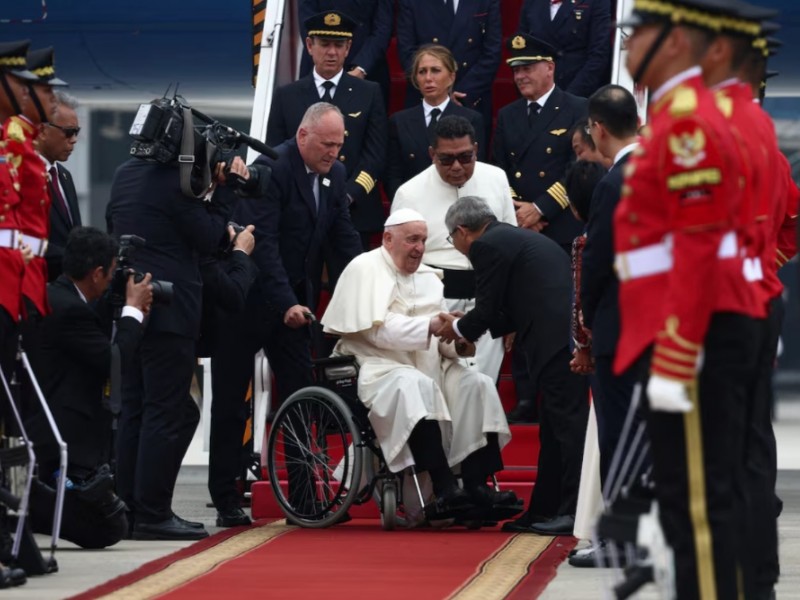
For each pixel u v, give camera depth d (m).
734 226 16.22
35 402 28.52
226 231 32.59
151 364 31.34
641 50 16.88
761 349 17.80
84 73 75.62
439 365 33.84
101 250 28.78
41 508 28.12
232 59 72.44
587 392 31.44
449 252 36.72
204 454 60.44
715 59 16.95
